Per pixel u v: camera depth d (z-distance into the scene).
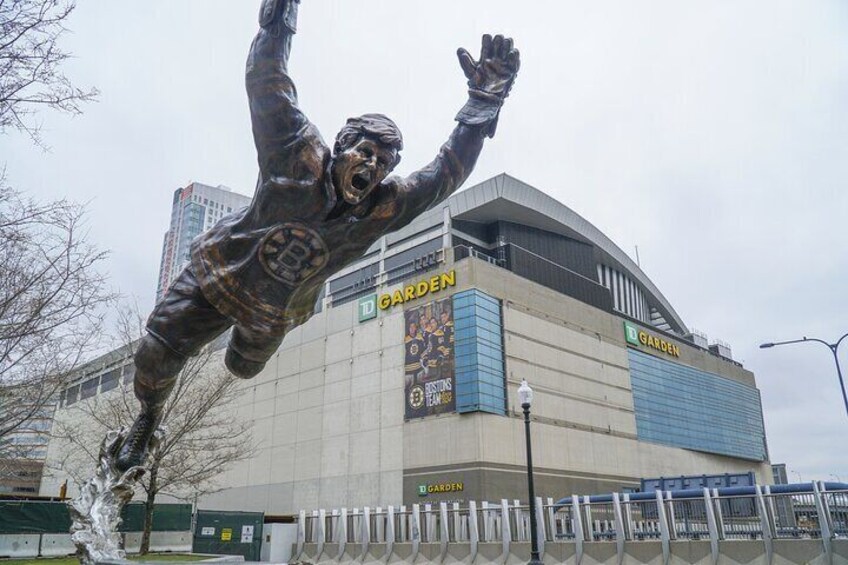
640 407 59.41
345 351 51.75
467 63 4.66
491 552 24.16
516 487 42.75
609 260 70.94
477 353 43.34
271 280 4.05
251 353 4.41
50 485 58.88
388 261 54.28
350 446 48.88
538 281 53.81
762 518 17.81
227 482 57.25
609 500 23.27
